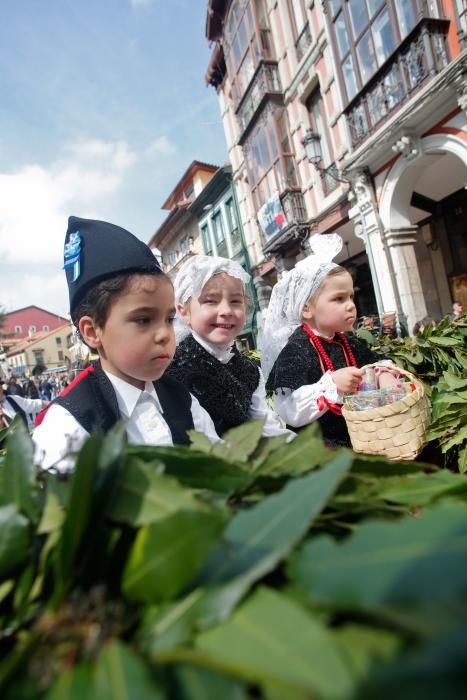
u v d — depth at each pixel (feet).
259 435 2.02
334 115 30.48
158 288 3.65
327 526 1.53
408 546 1.01
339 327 6.72
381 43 23.59
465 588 0.87
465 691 0.65
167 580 1.13
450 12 20.61
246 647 0.92
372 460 1.70
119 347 3.63
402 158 24.06
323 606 0.98
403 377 5.76
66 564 1.15
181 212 58.85
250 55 38.04
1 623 1.26
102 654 0.99
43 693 0.96
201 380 5.87
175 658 0.95
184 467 1.74
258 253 45.96
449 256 29.86
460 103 19.77
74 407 3.76
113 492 1.40
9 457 1.56
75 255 3.96
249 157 41.14
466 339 7.90
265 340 7.88
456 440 4.35
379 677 0.72
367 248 27.91
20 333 182.29
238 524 1.26
